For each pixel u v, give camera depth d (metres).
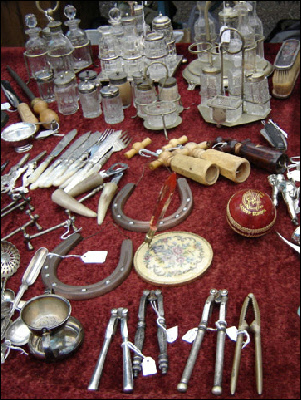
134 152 2.53
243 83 2.62
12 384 1.50
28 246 2.06
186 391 1.43
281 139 2.37
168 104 2.64
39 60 3.43
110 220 2.15
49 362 1.57
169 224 2.06
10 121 3.06
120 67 3.23
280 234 1.96
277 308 1.67
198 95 3.00
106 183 2.29
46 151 2.68
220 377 1.43
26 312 1.62
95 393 1.43
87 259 1.95
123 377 1.47
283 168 2.25
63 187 2.36
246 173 2.26
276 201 2.07
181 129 2.70
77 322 1.67
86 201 2.29
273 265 1.83
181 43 3.40
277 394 1.41
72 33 3.45
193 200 2.20
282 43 3.20
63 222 2.17
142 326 1.62
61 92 2.94
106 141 2.63
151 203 2.22
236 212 1.89
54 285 1.83
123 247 1.96
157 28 3.09
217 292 1.71
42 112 2.91
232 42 2.96
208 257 1.87
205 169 2.19
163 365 1.49
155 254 1.90
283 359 1.51
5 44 4.13
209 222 2.07
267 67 3.02
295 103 2.76
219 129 2.66
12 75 3.50
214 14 3.90
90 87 2.81
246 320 1.64
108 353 1.58
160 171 2.41
